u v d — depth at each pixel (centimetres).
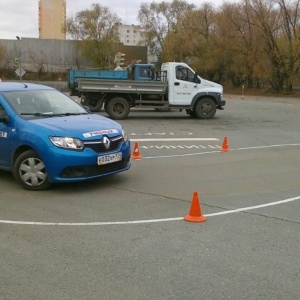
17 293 358
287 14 4922
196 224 534
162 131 1534
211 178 793
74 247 457
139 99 1964
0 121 716
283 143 1253
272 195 679
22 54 7194
